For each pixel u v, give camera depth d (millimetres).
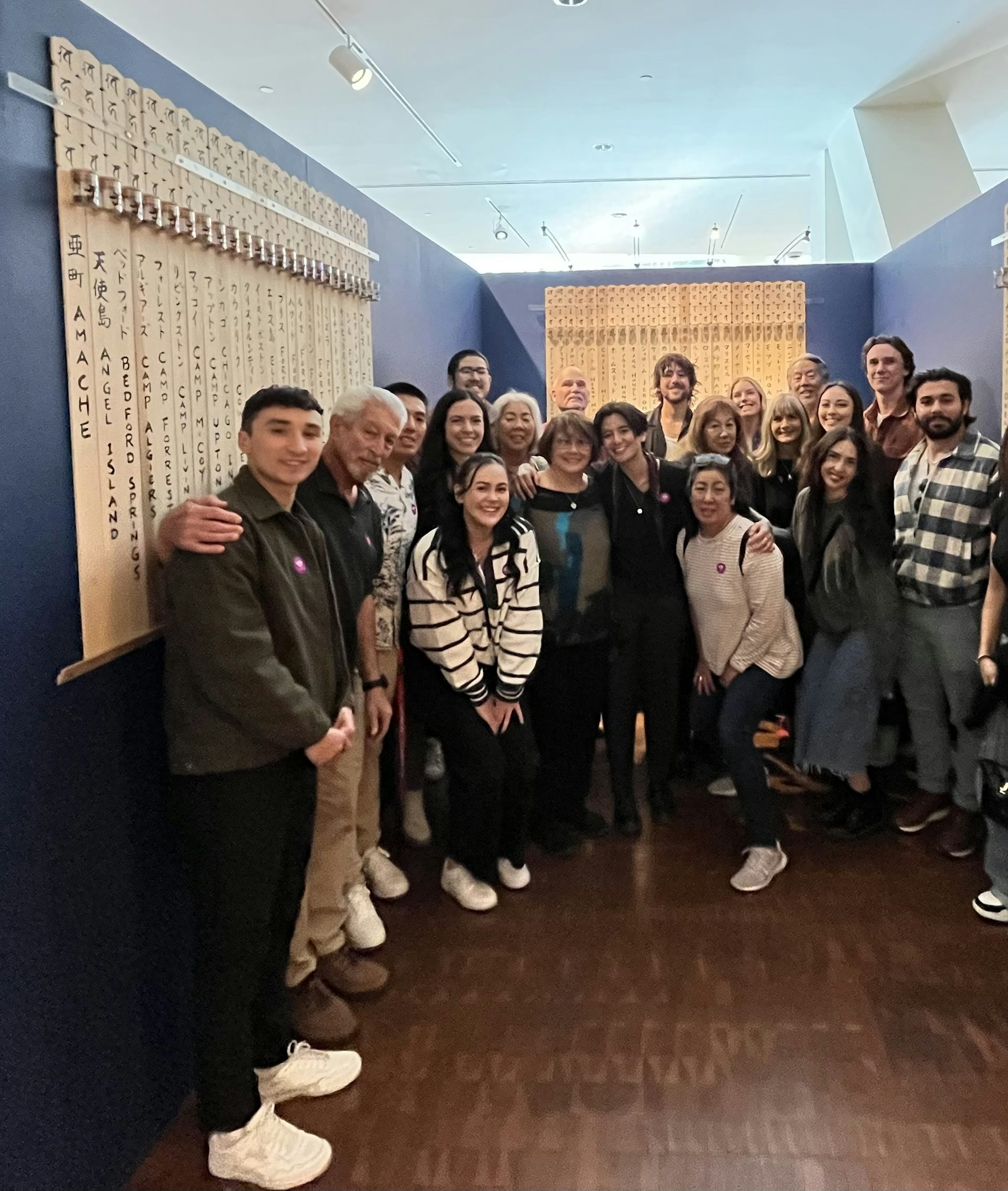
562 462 3184
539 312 6426
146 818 2043
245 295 2613
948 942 2781
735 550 3205
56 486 1728
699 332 6293
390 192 8219
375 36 5094
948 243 4684
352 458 2486
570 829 3508
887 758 3537
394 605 3035
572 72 5629
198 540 1769
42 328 1691
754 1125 2053
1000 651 2783
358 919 2773
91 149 1843
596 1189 1889
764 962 2689
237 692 1778
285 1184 1903
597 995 2545
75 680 1778
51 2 1752
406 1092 2180
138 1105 2008
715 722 3764
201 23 4914
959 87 5953
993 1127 2035
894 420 4090
